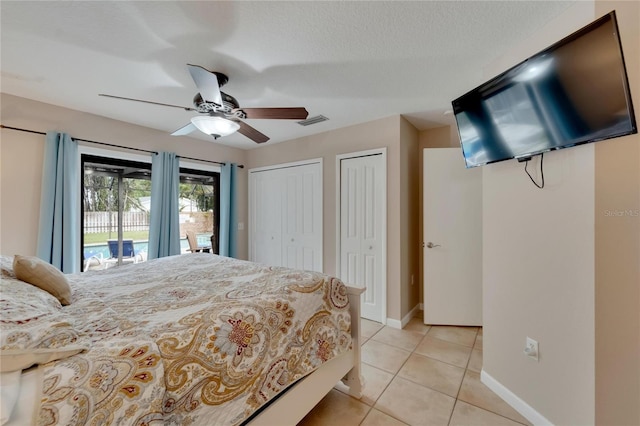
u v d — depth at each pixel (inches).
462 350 94.8
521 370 64.3
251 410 45.4
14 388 28.3
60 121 102.6
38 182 97.8
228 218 161.5
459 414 64.4
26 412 26.8
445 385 75.3
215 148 157.3
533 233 61.3
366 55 70.6
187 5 52.8
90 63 73.3
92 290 63.7
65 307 52.0
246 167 175.6
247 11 54.5
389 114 113.3
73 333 37.9
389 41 65.0
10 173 92.9
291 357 53.4
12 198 93.2
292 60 72.4
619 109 44.1
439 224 115.6
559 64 50.9
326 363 62.7
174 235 132.9
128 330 41.7
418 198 135.6
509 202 67.7
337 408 66.8
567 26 54.4
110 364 33.5
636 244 44.2
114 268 85.8
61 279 56.5
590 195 50.0
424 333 108.8
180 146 140.3
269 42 64.7
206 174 164.4
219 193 168.7
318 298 63.2
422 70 78.4
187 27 59.2
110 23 57.8
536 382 60.7
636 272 44.3
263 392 47.5
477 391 72.6
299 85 87.0
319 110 108.1
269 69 76.9
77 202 108.5
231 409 42.9
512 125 62.3
